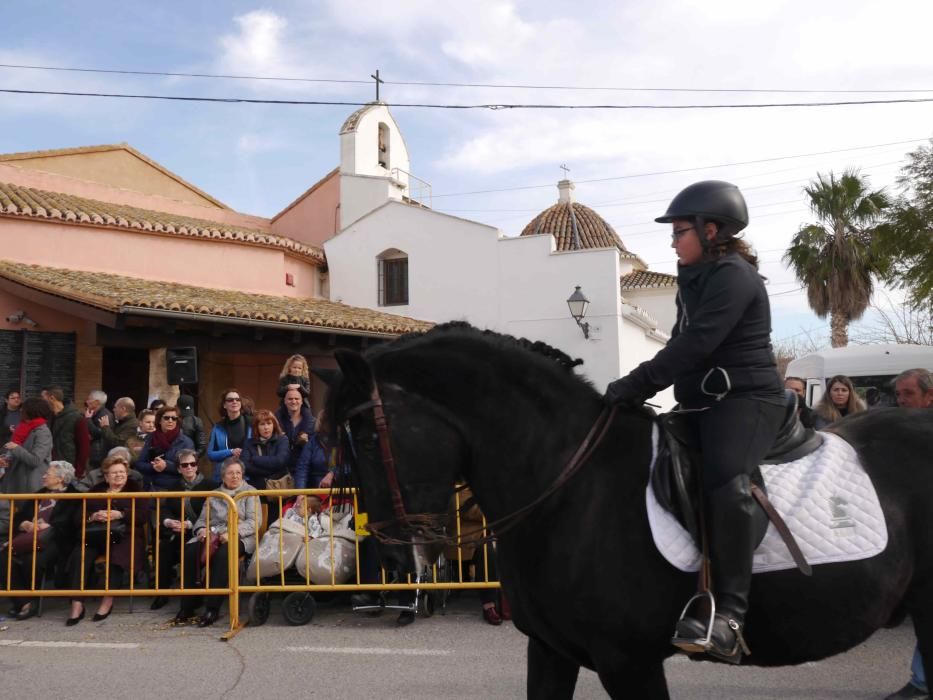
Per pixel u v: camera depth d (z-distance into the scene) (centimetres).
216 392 1590
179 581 749
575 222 2883
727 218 305
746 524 284
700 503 296
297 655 594
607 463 312
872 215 2308
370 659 580
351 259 2106
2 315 1280
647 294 2738
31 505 776
